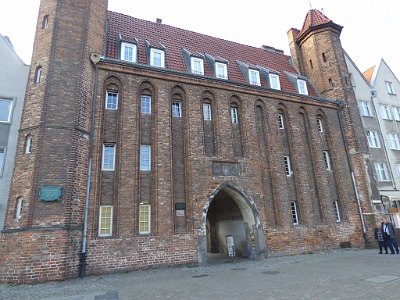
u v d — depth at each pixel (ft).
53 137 39.50
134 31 64.08
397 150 79.25
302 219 56.24
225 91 57.93
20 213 37.11
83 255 37.55
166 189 45.75
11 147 49.19
